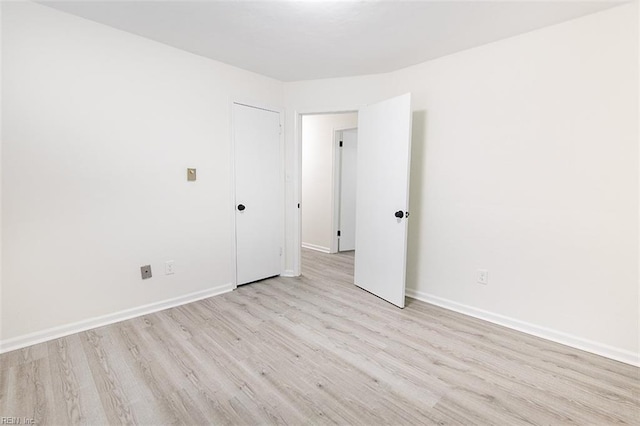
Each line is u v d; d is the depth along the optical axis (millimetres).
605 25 1925
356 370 1850
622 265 1964
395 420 1470
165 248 2666
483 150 2486
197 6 1962
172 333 2258
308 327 2387
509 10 1935
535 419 1483
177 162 2682
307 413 1508
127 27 2258
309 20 2115
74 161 2164
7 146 1920
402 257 2734
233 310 2684
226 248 3105
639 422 1471
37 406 1523
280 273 3672
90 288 2295
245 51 2648
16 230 1981
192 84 2723
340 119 4656
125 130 2373
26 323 2053
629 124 1893
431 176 2826
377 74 3150
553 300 2227
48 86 2027
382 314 2646
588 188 2047
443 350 2082
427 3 1877
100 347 2051
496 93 2389
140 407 1530
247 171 3215
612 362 1967
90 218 2260
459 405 1571
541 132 2201
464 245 2652
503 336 2287
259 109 3252
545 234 2232
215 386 1689
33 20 1949
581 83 2029
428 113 2811
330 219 4910
